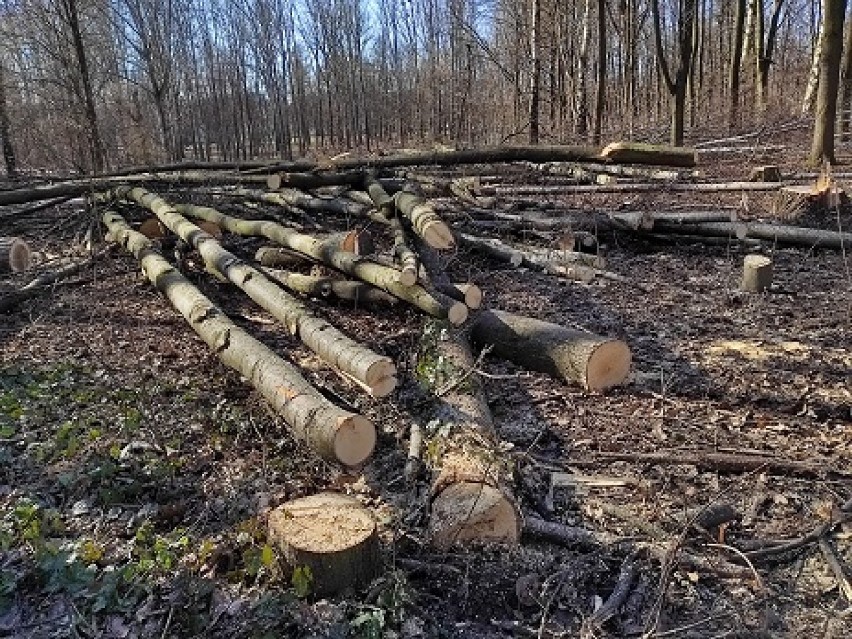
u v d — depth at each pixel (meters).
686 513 3.67
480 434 4.20
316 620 3.06
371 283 6.32
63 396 5.28
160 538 3.63
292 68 37.88
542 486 4.09
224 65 34.56
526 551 3.50
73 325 6.89
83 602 3.27
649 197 11.98
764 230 9.01
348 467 3.89
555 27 22.03
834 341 6.08
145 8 25.08
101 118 23.92
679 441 4.58
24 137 22.20
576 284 7.90
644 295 7.52
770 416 4.86
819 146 12.74
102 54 24.41
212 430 4.79
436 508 3.60
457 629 3.12
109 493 4.02
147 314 7.20
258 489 4.09
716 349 6.00
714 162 15.05
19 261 8.35
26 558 3.53
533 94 17.31
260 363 4.83
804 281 7.83
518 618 3.19
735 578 3.39
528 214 9.87
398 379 5.34
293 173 9.59
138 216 10.11
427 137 33.84
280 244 7.97
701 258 8.91
